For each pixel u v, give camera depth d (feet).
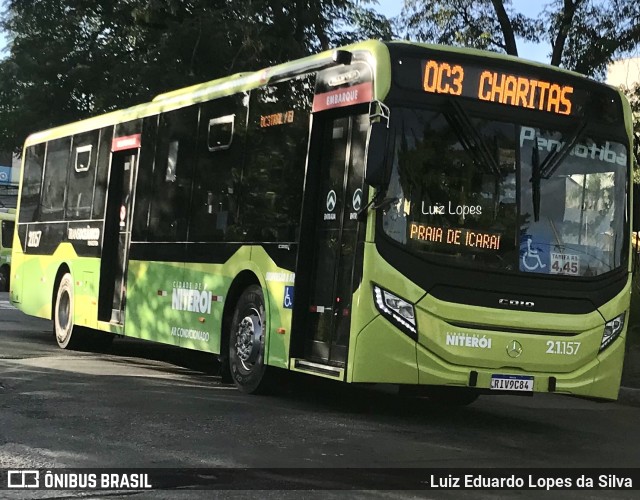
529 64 28.50
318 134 29.63
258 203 32.22
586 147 28.86
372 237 26.30
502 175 27.61
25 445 22.31
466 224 27.04
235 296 33.76
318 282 28.91
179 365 42.70
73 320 46.39
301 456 22.21
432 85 27.20
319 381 34.32
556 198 28.17
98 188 45.39
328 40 72.38
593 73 59.57
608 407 37.35
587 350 28.09
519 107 28.09
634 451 26.43
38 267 52.01
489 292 26.99
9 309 78.95
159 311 38.50
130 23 72.79
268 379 31.71
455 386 26.68
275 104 32.01
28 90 75.97
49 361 40.24
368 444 24.16
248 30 64.23
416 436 25.98
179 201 37.78
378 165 25.50
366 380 26.16
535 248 27.66
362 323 26.22
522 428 29.68
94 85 74.90
